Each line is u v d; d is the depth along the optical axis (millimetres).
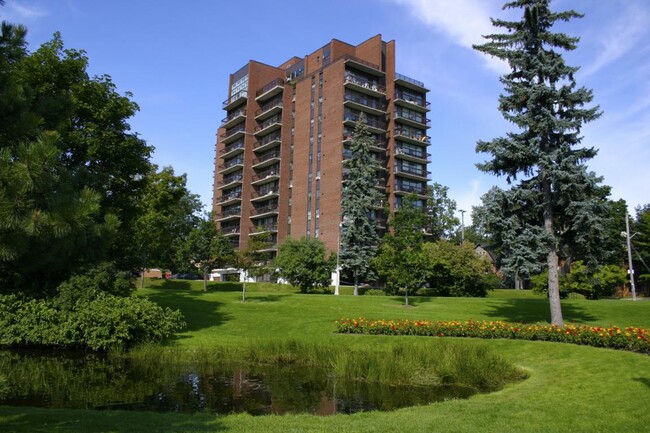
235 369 15078
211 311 26297
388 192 64188
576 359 13914
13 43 8938
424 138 67625
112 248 21922
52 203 6672
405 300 32406
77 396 11453
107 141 20750
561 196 20688
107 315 17594
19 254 6473
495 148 21375
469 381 13000
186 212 56031
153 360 16328
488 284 44688
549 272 21172
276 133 71562
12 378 13477
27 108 7598
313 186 64438
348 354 15141
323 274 44219
